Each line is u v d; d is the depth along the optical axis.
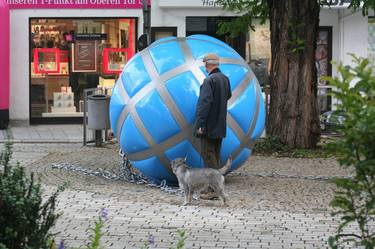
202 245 8.59
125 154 12.55
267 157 16.38
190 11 23.50
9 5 22.95
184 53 12.16
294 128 17.17
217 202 11.10
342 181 5.08
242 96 12.07
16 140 19.83
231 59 12.38
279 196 11.71
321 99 20.23
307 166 15.13
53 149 17.89
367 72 4.79
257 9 18.73
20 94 23.41
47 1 23.17
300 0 17.09
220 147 11.56
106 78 24.03
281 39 17.27
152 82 11.91
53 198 6.05
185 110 11.66
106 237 8.92
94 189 12.09
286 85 17.23
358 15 23.73
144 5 18.98
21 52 23.28
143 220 9.87
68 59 23.88
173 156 11.88
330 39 23.97
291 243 8.74
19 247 5.70
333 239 5.48
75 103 24.03
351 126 4.75
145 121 11.84
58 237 8.79
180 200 11.24
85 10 23.41
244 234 9.16
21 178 5.91
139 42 18.41
